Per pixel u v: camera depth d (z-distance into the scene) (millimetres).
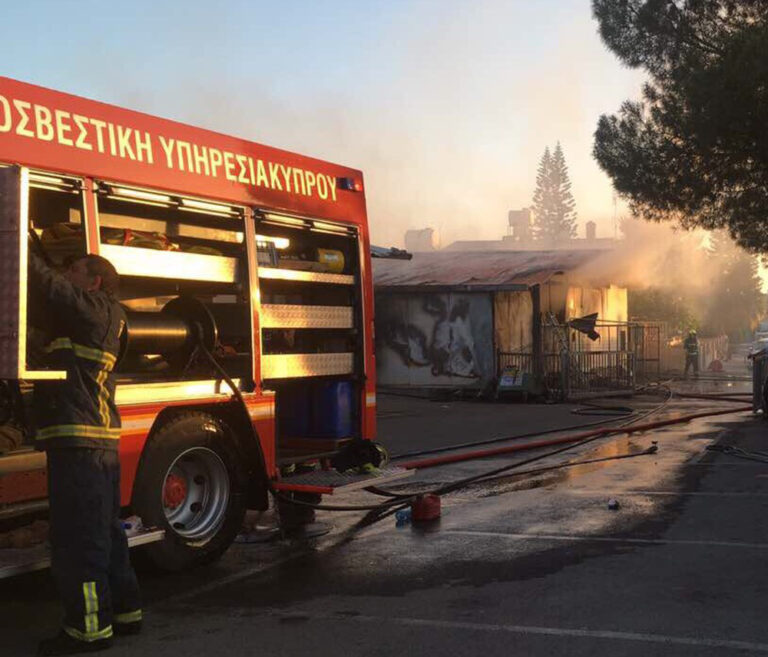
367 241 8031
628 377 22156
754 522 7492
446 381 21578
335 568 6238
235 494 6496
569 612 5082
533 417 17047
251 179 6770
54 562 4531
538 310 21172
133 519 5707
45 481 5297
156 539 5609
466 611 5145
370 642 4645
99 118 5656
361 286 7855
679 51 17188
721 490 9070
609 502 8273
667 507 8211
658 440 13414
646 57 17578
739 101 14992
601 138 18000
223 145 6562
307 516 7617
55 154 5328
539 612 5094
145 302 6637
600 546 6699
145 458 5789
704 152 16312
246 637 4770
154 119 6047
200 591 5711
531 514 8008
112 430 4617
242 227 6648
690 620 4895
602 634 4688
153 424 5816
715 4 16906
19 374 4344
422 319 21812
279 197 7016
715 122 15266
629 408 18344
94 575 4516
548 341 21922
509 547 6730
